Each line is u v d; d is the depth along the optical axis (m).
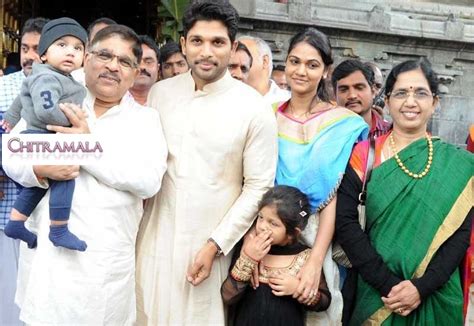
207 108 3.04
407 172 3.03
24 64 3.86
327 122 3.18
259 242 2.95
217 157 3.00
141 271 3.09
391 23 10.20
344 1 10.91
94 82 2.86
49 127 2.75
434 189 2.99
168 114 3.09
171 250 3.02
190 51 2.99
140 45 2.96
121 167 2.81
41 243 2.81
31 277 2.81
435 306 3.02
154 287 3.05
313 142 3.14
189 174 3.01
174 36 6.80
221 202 3.03
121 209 2.85
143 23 10.63
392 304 2.95
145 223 3.12
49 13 10.69
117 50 2.83
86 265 2.77
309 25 9.55
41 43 3.00
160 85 3.22
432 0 12.23
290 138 3.20
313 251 3.06
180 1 6.43
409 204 3.00
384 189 3.04
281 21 9.37
